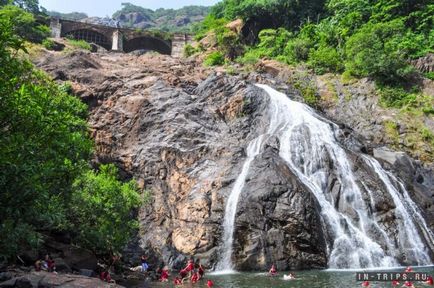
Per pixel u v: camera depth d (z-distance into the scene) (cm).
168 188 2719
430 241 2433
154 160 2869
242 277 1875
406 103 3744
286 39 5025
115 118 3209
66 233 1886
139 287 1630
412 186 2786
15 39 1178
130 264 2236
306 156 2822
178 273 2073
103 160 3000
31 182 1162
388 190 2583
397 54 4012
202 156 2812
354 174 2634
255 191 2327
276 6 5703
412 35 4444
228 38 5325
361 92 3912
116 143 3080
